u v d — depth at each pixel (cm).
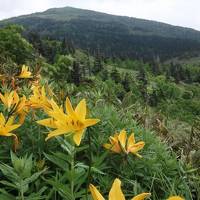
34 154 401
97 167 349
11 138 402
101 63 5766
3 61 773
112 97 701
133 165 412
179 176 445
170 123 713
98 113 500
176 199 184
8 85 549
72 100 570
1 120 339
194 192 447
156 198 412
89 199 302
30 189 341
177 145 600
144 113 660
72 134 320
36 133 425
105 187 369
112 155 411
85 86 797
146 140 478
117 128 488
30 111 439
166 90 5375
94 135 446
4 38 1259
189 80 12400
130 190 398
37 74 582
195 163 475
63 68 1253
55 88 658
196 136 612
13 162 294
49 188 349
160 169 423
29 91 532
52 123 304
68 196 297
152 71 12962
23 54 1253
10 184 294
